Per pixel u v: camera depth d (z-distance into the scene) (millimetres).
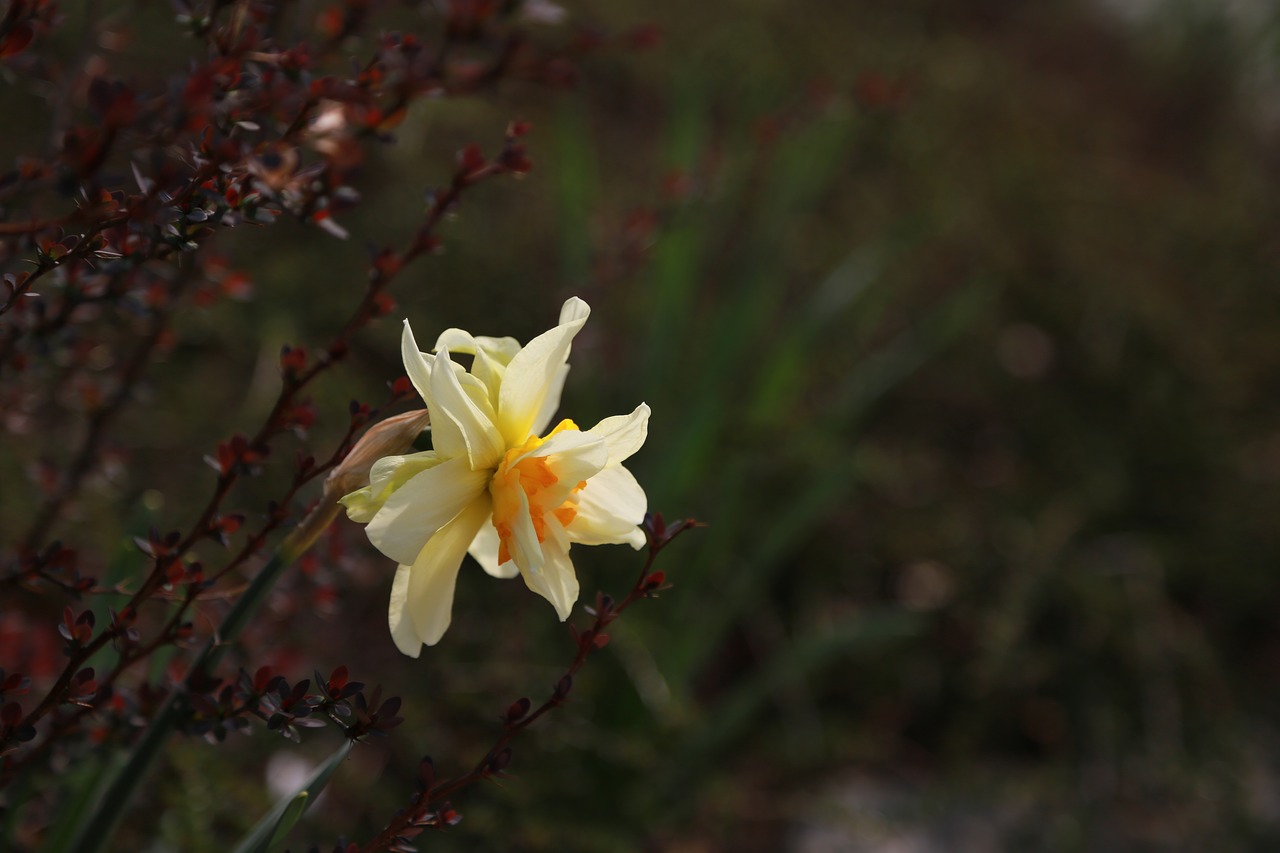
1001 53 2451
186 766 752
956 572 1292
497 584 1065
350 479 603
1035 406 1536
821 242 1586
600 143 1719
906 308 1667
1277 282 1765
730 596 1069
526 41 652
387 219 1275
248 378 1210
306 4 689
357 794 900
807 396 1500
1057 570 1282
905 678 1230
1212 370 1559
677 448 1052
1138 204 1896
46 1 619
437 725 962
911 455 1480
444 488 594
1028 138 1961
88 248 604
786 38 1971
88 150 558
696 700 1199
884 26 2279
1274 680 1394
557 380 625
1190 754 1161
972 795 1065
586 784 980
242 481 1004
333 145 644
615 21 1759
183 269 712
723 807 996
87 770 692
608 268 1004
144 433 1011
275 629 785
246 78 623
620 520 609
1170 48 2633
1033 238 1712
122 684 749
